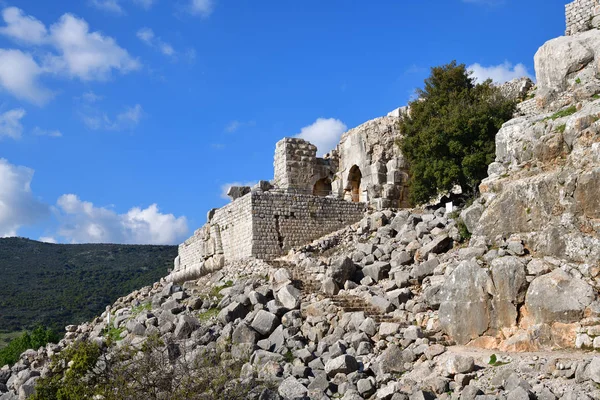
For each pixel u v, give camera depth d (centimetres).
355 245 3453
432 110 4306
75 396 2145
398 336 2261
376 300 2655
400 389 1861
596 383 1634
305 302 2756
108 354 2478
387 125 4578
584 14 4409
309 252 3569
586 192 2148
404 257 2988
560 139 2398
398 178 4409
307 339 2497
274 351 2420
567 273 2048
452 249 2862
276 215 3800
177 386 1972
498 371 1828
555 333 1962
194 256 4678
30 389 2680
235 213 3944
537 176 2378
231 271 3600
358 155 4662
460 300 2239
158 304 3291
